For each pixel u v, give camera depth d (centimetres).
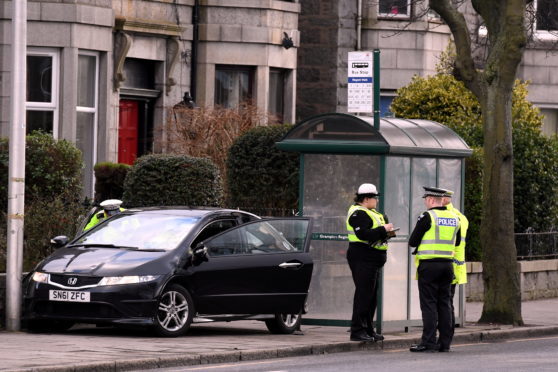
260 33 5931
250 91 6000
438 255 3284
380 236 3288
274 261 3431
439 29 6612
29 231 3894
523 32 3997
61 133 5197
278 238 3488
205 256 3272
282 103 6150
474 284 4891
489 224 4056
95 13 5259
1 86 5128
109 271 3152
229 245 3366
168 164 4334
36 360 2684
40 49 5181
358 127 3591
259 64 5944
